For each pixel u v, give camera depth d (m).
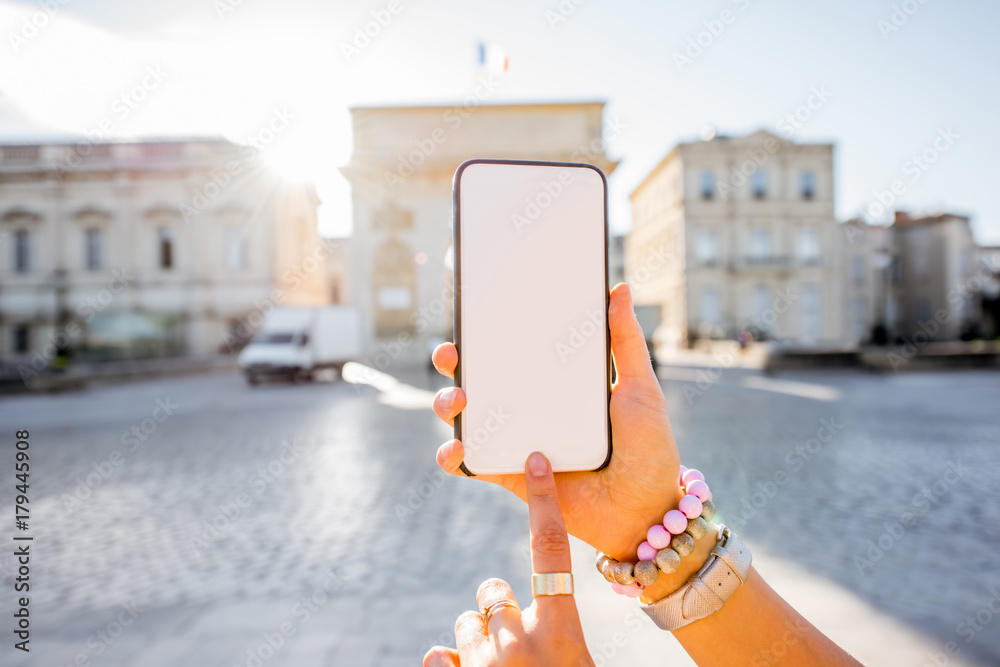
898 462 7.11
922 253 45.41
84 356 31.39
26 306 33.25
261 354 20.62
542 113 27.77
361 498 5.97
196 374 26.97
